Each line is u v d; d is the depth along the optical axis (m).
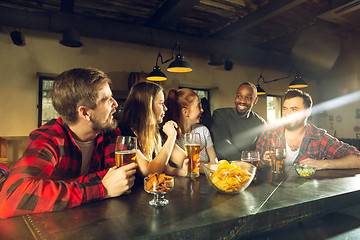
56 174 1.11
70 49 4.32
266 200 0.93
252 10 4.18
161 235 0.65
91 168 1.30
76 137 1.18
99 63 4.54
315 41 5.79
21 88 3.96
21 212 0.78
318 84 7.70
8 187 0.83
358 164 1.55
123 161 1.03
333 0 3.60
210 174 1.05
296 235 0.87
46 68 4.13
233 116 2.51
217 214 0.79
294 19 4.55
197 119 2.05
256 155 1.36
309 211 0.92
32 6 3.89
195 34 5.34
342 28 4.87
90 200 0.89
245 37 5.51
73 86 1.00
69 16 3.63
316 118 7.55
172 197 0.97
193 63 5.44
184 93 1.95
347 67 6.80
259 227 0.81
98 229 0.68
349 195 1.04
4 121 3.85
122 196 0.98
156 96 1.60
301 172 1.32
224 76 5.82
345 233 0.91
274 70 6.61
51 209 0.81
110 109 1.10
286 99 1.86
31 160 0.93
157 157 1.35
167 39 4.34
